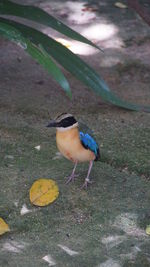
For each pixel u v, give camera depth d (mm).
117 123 12820
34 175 10789
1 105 13320
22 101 13531
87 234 9273
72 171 10969
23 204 9969
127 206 10008
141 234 9328
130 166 11195
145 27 17453
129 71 15047
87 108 13422
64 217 9703
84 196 10250
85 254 8789
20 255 8742
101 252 8844
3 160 11242
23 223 9500
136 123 12844
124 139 12125
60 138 9938
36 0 19062
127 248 8961
